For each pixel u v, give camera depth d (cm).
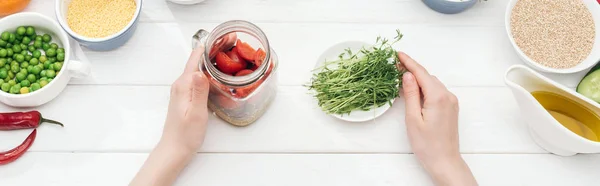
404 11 83
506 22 79
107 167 76
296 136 78
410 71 76
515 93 70
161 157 71
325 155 77
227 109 72
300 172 77
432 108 73
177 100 72
